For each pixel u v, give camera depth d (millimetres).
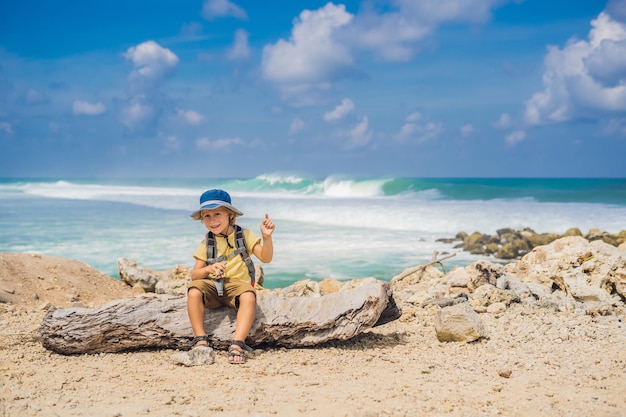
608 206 28672
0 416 3805
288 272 13625
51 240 18422
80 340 5473
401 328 6789
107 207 32656
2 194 47750
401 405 4117
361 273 13539
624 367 5023
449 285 9273
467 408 4059
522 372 4945
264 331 5668
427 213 25422
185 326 5660
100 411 3953
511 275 8797
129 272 9695
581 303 7742
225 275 5672
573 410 4008
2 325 6777
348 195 44594
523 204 30266
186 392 4391
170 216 27078
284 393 4387
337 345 5918
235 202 33156
